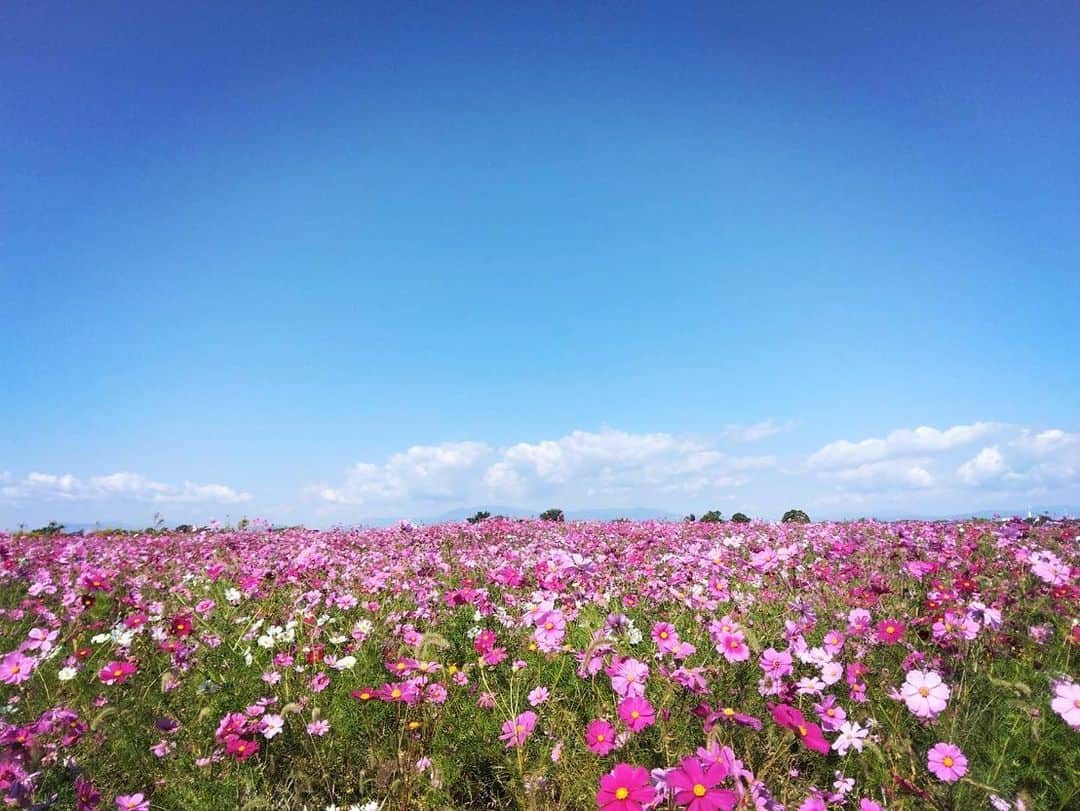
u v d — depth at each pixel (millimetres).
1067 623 2180
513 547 4988
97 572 3482
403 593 2977
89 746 1547
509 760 1503
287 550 4703
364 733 1694
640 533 5598
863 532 5340
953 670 1817
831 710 1452
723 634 1704
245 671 2002
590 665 1576
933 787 1356
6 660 1750
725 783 1104
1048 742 1576
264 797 1382
